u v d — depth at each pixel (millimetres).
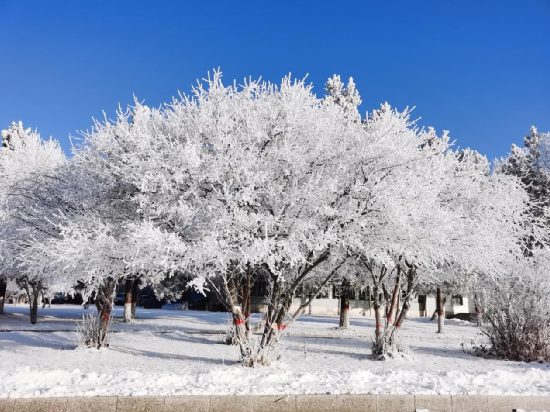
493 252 12047
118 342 15648
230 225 9500
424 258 10570
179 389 6508
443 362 12367
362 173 10305
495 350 13625
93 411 5918
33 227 12203
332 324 28031
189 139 10180
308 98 11289
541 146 38562
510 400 6812
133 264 9023
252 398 6219
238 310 10656
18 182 13180
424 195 10203
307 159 10500
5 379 6867
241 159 9945
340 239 9531
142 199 9648
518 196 14391
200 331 20656
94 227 10734
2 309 26000
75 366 10266
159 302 51000
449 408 6613
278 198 9953
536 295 13258
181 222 10266
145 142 10125
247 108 10508
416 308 42938
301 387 6859
